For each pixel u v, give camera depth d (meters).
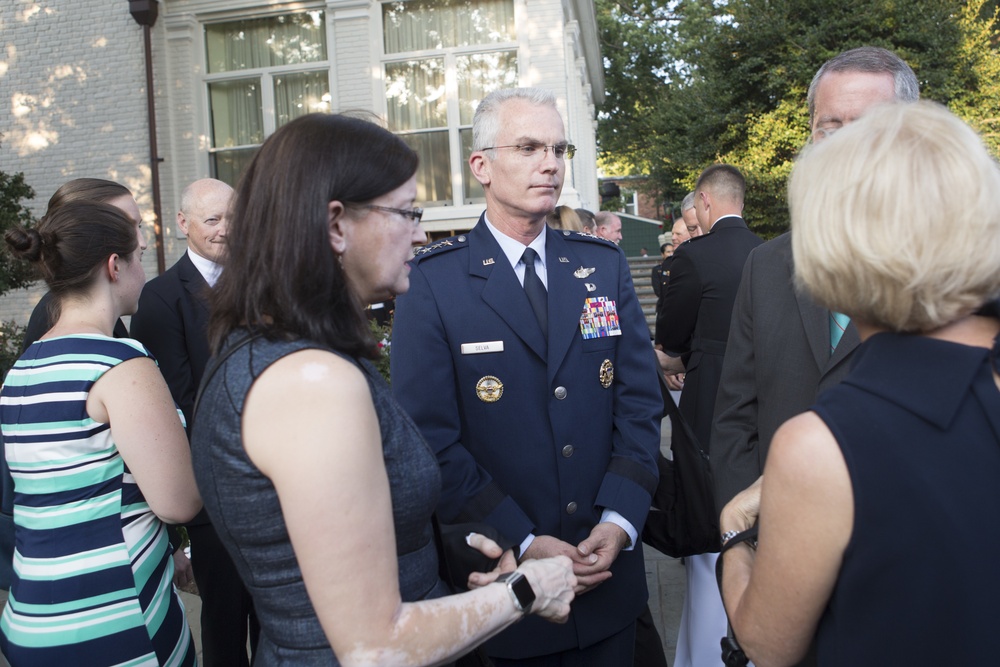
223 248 1.27
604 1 26.31
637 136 26.25
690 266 3.30
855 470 0.97
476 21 9.88
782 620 1.06
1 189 7.82
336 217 1.22
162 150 10.23
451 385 2.04
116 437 1.60
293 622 1.15
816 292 1.08
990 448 0.98
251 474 1.11
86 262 1.73
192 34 10.20
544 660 2.03
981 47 12.66
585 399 2.08
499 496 1.97
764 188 12.91
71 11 10.30
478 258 2.12
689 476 2.24
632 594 2.14
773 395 1.91
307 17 10.15
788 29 13.09
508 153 2.06
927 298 0.99
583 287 2.15
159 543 1.71
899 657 0.97
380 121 1.39
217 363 1.19
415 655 1.10
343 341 1.20
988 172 0.99
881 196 0.99
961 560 0.95
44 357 1.65
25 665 1.56
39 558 1.59
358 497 1.07
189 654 1.77
